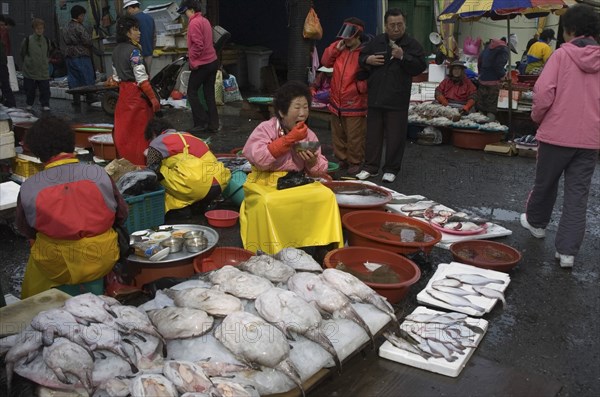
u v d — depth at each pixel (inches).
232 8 552.7
